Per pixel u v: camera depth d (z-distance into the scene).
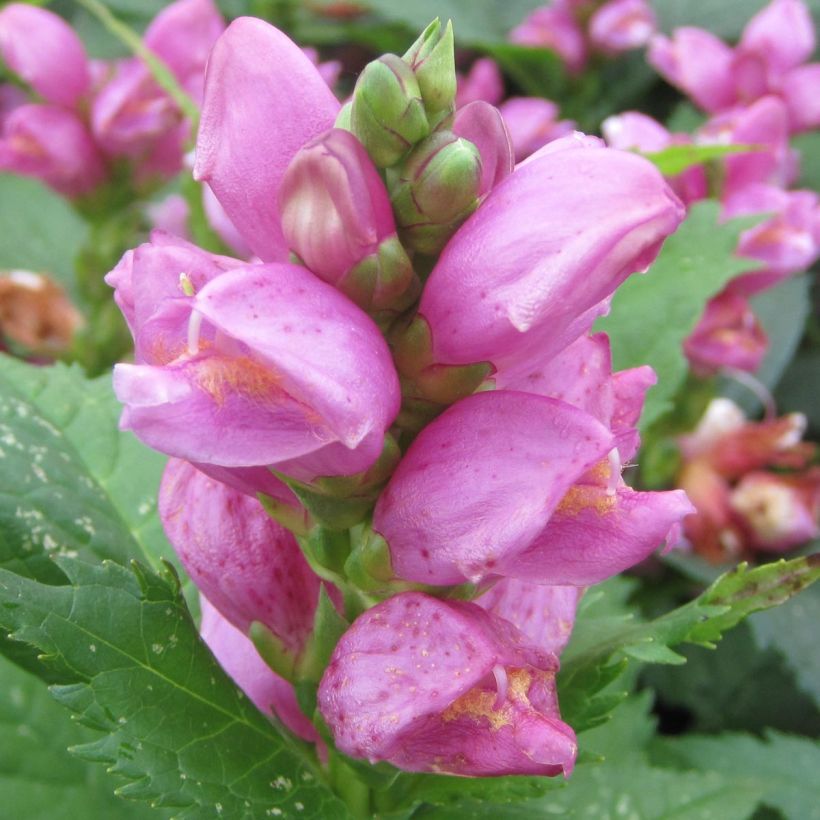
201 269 0.12
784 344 0.33
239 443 0.10
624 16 0.37
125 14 0.40
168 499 0.14
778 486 0.29
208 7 0.29
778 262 0.28
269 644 0.14
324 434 0.10
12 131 0.30
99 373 0.30
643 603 0.29
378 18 0.42
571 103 0.40
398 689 0.12
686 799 0.21
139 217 0.31
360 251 0.11
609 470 0.11
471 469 0.11
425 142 0.11
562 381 0.13
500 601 0.14
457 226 0.12
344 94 0.41
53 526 0.17
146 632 0.13
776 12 0.32
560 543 0.12
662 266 0.22
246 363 0.11
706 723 0.29
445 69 0.11
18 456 0.18
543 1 0.42
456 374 0.12
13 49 0.29
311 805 0.14
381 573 0.12
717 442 0.29
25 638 0.12
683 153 0.20
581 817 0.21
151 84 0.29
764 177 0.29
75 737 0.19
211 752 0.13
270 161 0.12
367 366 0.11
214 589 0.14
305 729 0.15
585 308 0.11
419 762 0.12
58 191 0.31
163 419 0.10
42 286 0.30
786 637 0.28
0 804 0.18
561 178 0.11
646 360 0.22
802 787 0.25
